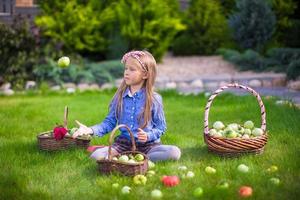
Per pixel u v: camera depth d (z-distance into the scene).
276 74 11.91
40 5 13.07
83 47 12.61
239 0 14.12
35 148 5.76
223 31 14.72
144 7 13.12
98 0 13.27
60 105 8.88
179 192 4.26
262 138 5.33
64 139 5.63
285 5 14.64
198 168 4.94
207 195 4.15
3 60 11.62
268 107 7.91
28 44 11.84
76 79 11.66
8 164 5.10
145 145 5.34
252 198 4.06
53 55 11.92
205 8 14.72
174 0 14.82
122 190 4.23
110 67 12.07
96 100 9.48
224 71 12.56
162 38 13.35
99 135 5.41
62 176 4.76
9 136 6.45
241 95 9.70
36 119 7.57
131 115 5.36
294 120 6.88
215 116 7.61
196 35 14.77
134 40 13.03
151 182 4.51
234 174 4.68
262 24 13.66
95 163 5.13
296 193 4.18
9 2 13.46
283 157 5.19
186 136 6.46
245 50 13.98
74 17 12.44
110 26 13.16
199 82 11.57
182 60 14.17
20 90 11.24
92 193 4.29
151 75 5.35
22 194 4.24
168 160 5.24
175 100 9.38
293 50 12.46
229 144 5.25
